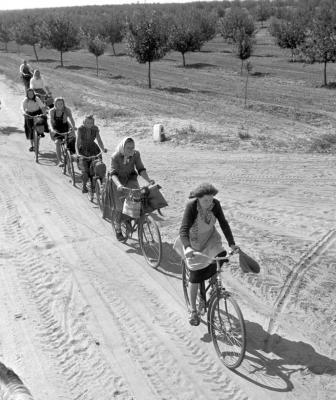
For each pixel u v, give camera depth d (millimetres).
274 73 39656
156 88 33719
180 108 24703
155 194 7727
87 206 10383
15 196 11133
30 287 7148
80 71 45000
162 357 5504
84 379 5230
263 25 77750
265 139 16703
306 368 5148
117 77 40281
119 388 5059
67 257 8023
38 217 9789
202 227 5492
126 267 7633
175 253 7984
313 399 4719
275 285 6793
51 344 5840
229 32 56000
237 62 47312
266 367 5207
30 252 8242
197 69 44219
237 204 10055
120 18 61281
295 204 9969
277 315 6098
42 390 5082
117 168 8141
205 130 17984
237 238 8328
